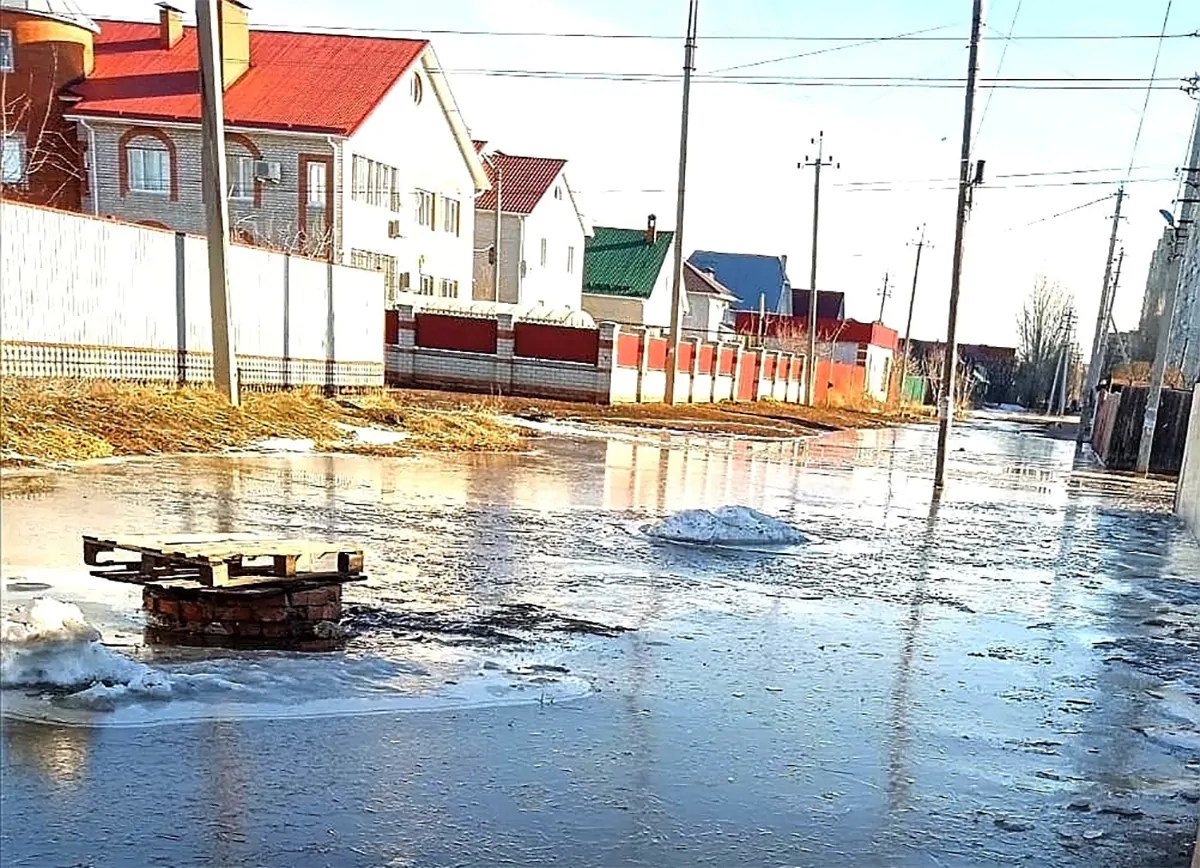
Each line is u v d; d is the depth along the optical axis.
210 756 3.86
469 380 28.70
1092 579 9.57
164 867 3.08
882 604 7.66
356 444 15.03
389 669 5.09
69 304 12.24
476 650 5.57
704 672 5.53
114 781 3.57
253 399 15.29
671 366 29.61
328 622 5.63
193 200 27.36
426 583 7.04
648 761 4.21
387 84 29.19
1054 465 25.11
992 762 4.54
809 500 13.95
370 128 28.83
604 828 3.58
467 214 36.03
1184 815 4.10
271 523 8.51
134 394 13.12
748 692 5.24
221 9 28.39
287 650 5.26
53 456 10.44
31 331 11.57
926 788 4.17
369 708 4.52
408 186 31.56
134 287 13.55
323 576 5.63
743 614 6.96
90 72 27.31
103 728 3.99
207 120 13.73
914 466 21.25
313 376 18.17
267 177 28.00
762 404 37.69
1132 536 13.01
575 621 6.38
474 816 3.59
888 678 5.70
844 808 3.91
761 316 52.72
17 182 11.19
